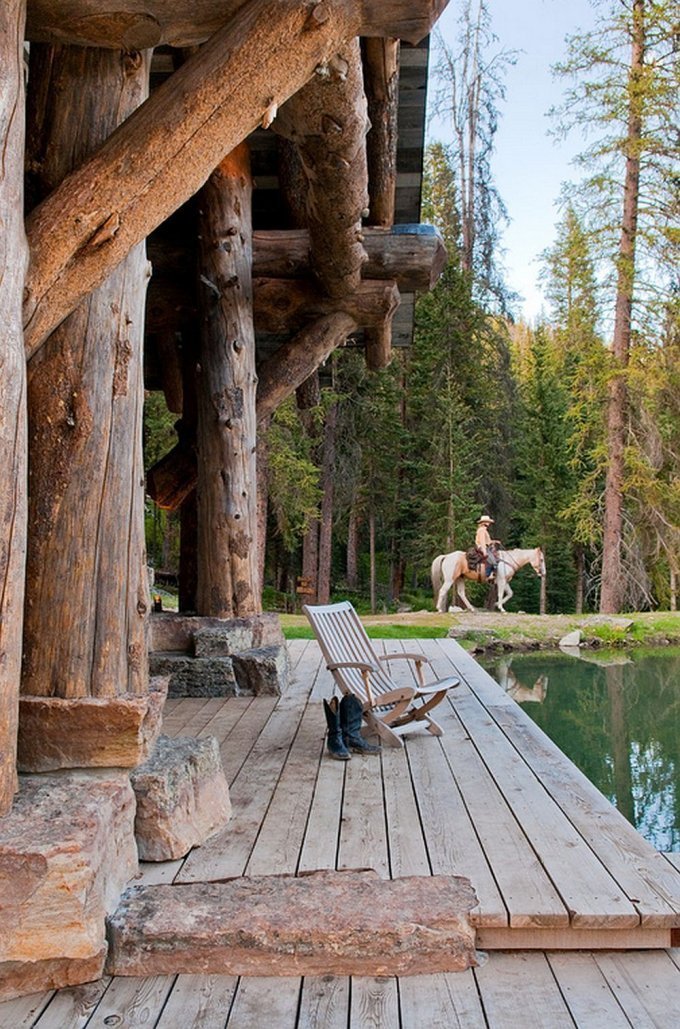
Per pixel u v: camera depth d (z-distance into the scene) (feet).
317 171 12.84
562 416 74.33
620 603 59.67
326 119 10.74
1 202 6.94
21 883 6.48
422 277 19.97
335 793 10.88
